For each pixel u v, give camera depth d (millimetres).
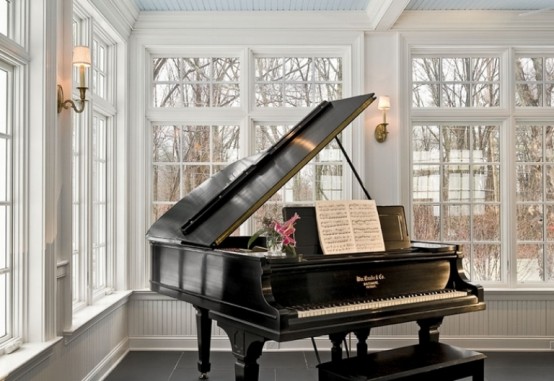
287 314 2496
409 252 3209
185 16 4621
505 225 4762
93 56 4086
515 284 4723
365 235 3166
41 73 2809
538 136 4852
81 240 3762
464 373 2873
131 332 4605
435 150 4828
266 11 4617
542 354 4508
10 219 2758
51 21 2869
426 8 4625
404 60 4691
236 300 2746
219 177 3664
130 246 4617
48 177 2836
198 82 4809
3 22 2721
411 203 4750
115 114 4496
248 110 4719
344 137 4742
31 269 2807
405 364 2760
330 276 2895
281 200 4781
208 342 3850
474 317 4637
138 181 4637
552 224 4824
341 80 4832
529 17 4652
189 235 3197
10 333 2744
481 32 4699
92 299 3854
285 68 4832
